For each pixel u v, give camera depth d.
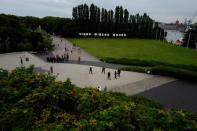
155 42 129.25
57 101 10.77
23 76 13.18
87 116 9.45
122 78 51.59
